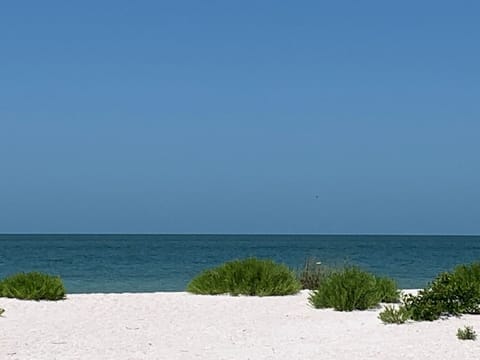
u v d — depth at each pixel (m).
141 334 13.36
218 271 20.58
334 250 79.31
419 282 30.39
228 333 13.45
